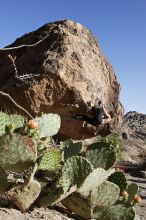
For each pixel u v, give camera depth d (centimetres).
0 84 898
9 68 930
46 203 454
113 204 482
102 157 497
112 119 988
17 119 475
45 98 869
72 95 881
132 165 1669
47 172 466
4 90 866
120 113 1022
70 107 890
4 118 441
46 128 482
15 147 414
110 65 1055
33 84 849
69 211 489
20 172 452
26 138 416
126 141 2686
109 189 468
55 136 938
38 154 448
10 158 418
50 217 445
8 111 861
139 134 3675
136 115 5241
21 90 851
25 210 438
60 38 946
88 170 447
